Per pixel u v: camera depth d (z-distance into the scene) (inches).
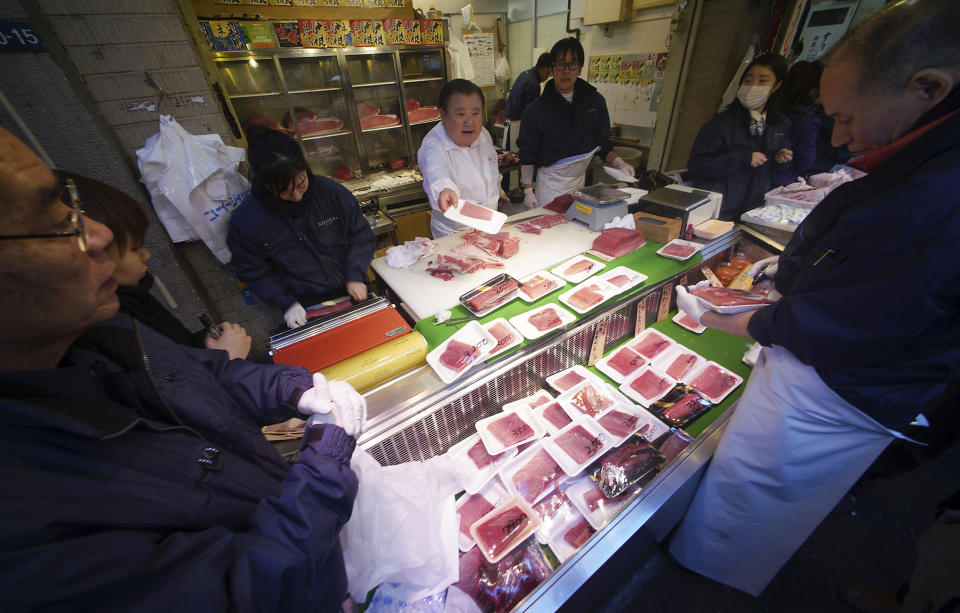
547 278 69.0
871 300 31.7
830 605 62.1
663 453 52.0
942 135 29.0
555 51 115.5
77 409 19.7
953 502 47.5
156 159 80.2
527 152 132.9
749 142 98.7
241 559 20.6
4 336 17.7
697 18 152.7
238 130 99.2
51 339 19.7
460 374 49.0
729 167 99.7
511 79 256.8
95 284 20.0
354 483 27.5
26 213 15.8
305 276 83.6
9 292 16.2
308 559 22.4
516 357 54.6
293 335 53.8
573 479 49.1
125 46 76.2
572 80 119.5
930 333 33.3
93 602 15.9
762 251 79.5
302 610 23.5
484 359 51.2
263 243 76.7
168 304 96.8
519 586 39.3
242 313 111.0
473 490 46.8
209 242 91.7
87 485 18.6
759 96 92.8
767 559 53.4
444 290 67.9
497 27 236.5
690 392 61.7
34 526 15.6
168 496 21.5
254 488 27.7
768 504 47.5
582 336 63.6
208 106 88.7
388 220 141.5
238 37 127.8
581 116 127.1
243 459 29.0
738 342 72.9
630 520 43.4
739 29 144.2
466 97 88.6
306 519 22.9
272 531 22.4
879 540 71.1
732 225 81.7
